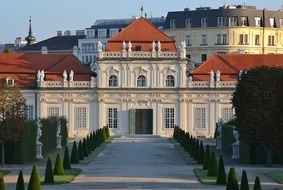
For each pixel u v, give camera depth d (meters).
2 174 133.12
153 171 142.38
